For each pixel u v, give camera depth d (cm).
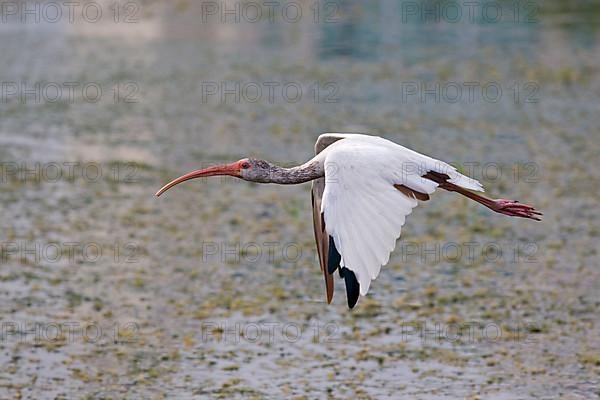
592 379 1291
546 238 1811
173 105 2728
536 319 1476
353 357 1355
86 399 1240
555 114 2652
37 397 1245
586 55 3312
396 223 757
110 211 1928
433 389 1265
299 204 1995
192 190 2067
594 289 1585
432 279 1623
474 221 1905
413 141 2400
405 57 3300
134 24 3791
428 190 780
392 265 1684
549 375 1303
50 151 2305
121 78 3014
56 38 3550
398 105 2734
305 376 1300
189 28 3753
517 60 3244
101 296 1550
